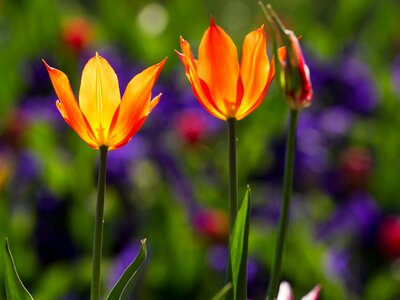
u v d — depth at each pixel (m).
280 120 3.03
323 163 2.92
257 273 2.43
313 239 2.67
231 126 1.42
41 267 2.62
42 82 3.34
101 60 1.38
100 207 1.39
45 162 2.73
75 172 2.69
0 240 2.47
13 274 1.42
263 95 1.42
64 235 2.67
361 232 2.61
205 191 2.78
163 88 3.04
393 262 2.59
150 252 2.44
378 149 3.10
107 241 2.65
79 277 2.48
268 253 2.43
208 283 2.46
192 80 1.42
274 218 2.74
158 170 2.79
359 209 2.65
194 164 2.95
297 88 1.40
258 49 1.41
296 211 2.80
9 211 2.68
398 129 3.14
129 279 1.40
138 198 2.73
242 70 1.41
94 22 4.55
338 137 3.13
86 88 1.38
